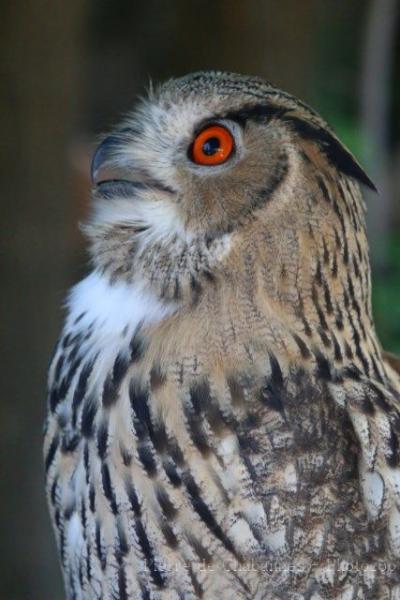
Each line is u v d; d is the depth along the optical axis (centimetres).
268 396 345
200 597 345
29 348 400
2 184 397
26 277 399
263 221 346
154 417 345
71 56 399
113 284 349
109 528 347
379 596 345
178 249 347
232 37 414
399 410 348
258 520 344
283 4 407
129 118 353
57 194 398
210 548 345
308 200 346
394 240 469
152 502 345
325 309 347
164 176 348
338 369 347
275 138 346
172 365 345
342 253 347
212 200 347
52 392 351
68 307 353
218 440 344
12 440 401
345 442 345
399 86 588
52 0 396
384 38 466
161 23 550
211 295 346
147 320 347
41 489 402
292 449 344
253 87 348
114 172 350
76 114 404
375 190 348
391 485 346
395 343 438
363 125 469
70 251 400
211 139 347
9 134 397
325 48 564
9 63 396
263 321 346
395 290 455
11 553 402
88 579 349
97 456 347
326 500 344
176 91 350
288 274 346
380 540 345
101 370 348
